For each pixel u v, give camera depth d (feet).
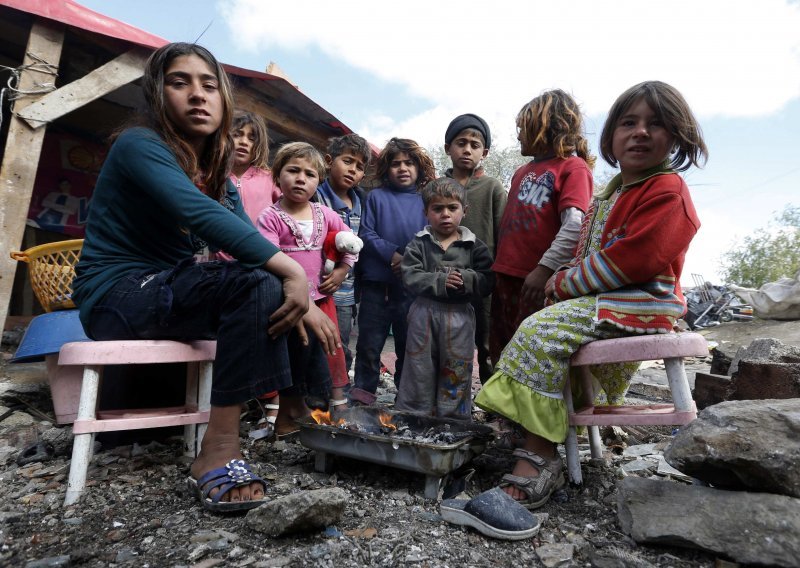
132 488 6.08
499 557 4.75
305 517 4.74
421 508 5.77
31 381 10.69
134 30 14.96
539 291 8.26
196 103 6.28
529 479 5.84
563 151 8.95
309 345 7.50
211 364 6.67
